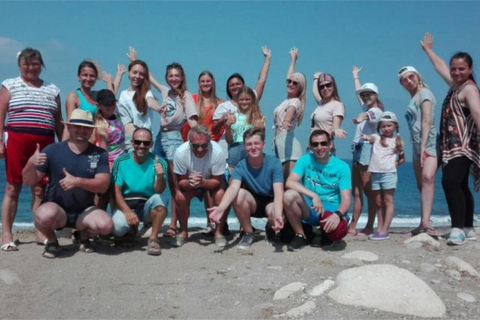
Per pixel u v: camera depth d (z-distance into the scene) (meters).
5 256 5.21
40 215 4.95
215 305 3.81
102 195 5.63
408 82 6.04
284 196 5.45
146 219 5.59
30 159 4.93
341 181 5.57
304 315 3.52
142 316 3.67
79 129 5.03
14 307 3.87
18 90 5.46
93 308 3.84
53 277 4.54
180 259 5.16
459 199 5.60
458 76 5.42
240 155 6.08
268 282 4.26
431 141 5.88
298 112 6.25
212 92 6.75
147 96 6.41
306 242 5.92
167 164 5.89
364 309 3.59
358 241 6.04
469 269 4.61
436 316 3.54
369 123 6.57
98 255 5.29
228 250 5.59
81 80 5.98
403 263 4.82
